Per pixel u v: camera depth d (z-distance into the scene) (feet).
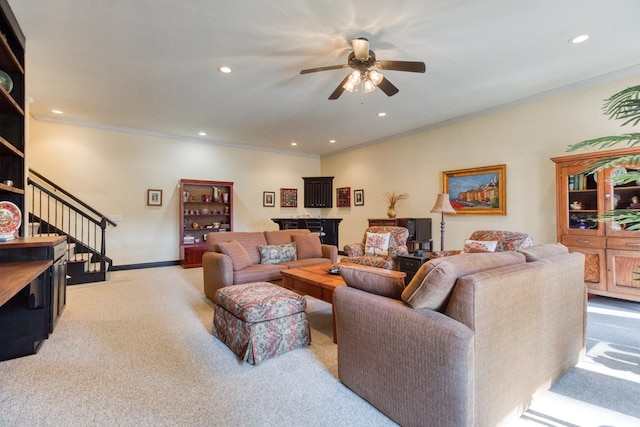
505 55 10.27
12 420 5.24
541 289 5.61
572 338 6.75
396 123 18.01
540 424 5.11
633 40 9.39
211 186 22.26
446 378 4.29
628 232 10.70
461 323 4.37
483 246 11.59
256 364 7.18
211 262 12.26
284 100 14.26
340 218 24.53
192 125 18.35
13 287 4.25
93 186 18.02
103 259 15.93
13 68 8.49
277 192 25.57
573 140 12.76
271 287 8.91
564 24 8.56
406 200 20.02
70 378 6.61
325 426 5.13
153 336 8.88
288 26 8.64
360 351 5.80
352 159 24.39
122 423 5.19
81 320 10.16
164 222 20.38
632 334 8.81
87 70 11.13
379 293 5.73
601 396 5.91
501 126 15.11
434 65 10.93
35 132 16.53
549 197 13.53
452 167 17.29
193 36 9.09
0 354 7.39
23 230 9.02
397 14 8.13
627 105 4.58
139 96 13.65
